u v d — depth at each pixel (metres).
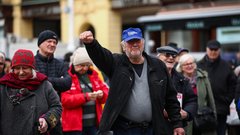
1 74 7.90
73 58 8.30
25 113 6.02
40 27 38.00
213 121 8.92
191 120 7.96
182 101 7.84
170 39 17.08
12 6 37.16
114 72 6.25
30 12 36.25
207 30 16.31
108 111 6.21
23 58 6.00
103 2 31.23
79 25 33.16
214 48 10.34
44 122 5.94
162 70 6.41
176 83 7.79
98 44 6.05
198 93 8.98
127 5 29.78
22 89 6.02
